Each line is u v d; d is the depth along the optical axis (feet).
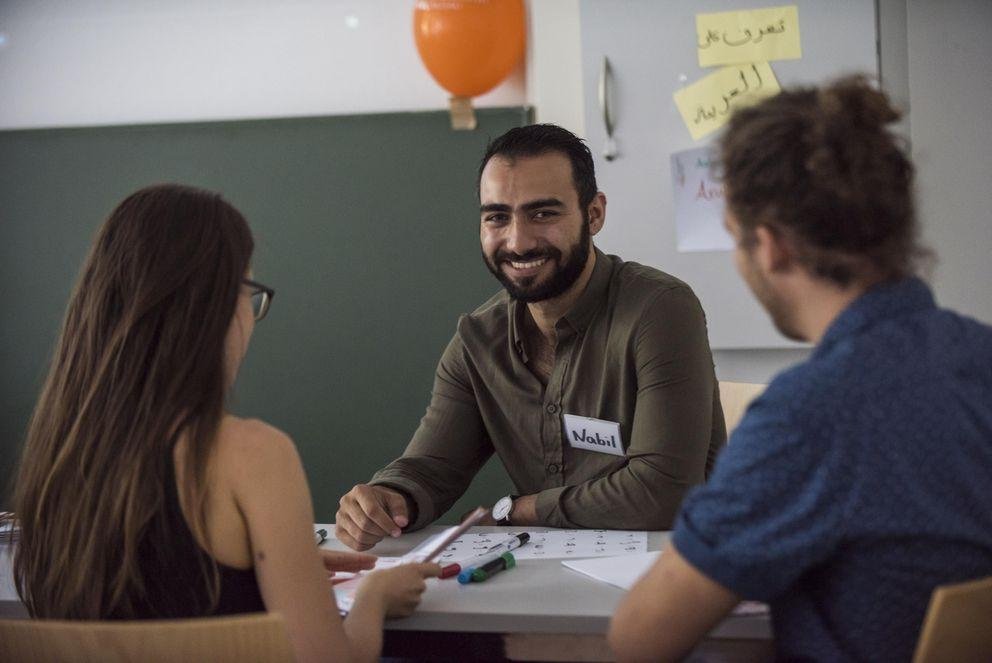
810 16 9.39
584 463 6.05
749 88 9.46
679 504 5.48
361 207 10.28
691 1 9.53
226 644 2.99
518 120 10.17
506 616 4.10
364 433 10.36
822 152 3.10
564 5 10.10
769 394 3.14
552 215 5.86
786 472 3.03
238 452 3.65
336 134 10.27
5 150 10.46
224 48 10.71
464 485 6.44
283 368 10.40
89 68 10.77
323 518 10.43
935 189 9.78
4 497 10.46
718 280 9.64
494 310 6.47
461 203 10.19
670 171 9.65
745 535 3.06
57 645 3.08
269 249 10.36
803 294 3.32
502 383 6.24
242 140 10.34
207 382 3.66
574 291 5.99
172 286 3.66
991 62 9.61
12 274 10.48
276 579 3.63
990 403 3.13
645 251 9.76
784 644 3.25
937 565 3.01
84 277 3.80
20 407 10.48
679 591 3.18
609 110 9.69
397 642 4.25
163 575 3.61
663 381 5.65
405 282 10.27
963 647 2.92
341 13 10.63
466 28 9.75
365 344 10.33
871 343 3.10
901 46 9.70
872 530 2.99
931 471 2.99
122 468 3.56
